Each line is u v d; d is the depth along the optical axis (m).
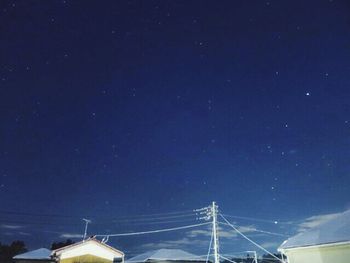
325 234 16.48
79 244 24.56
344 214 18.64
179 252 28.72
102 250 25.39
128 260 28.53
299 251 16.94
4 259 39.06
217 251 27.72
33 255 24.52
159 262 26.91
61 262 23.48
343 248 15.09
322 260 15.79
